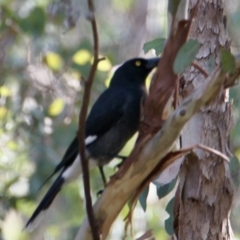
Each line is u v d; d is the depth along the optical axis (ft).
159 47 27.40
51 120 47.67
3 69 49.21
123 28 65.10
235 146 37.60
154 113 21.76
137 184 22.31
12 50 49.60
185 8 21.34
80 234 23.30
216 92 20.44
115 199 22.53
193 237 26.05
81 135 19.42
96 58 18.58
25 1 50.06
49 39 50.19
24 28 49.44
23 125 46.65
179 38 21.52
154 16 65.57
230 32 51.21
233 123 26.55
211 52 26.40
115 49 63.87
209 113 26.07
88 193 20.67
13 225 49.83
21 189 45.68
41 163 46.68
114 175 22.31
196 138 26.04
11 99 46.09
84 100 18.94
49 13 49.55
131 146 45.83
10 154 43.80
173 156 21.91
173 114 20.92
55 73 49.08
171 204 27.84
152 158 21.72
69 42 56.49
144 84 31.68
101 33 63.36
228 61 19.81
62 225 53.11
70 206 51.42
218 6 26.68
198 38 26.58
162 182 27.07
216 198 25.89
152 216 48.70
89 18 18.40
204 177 25.93
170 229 27.37
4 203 45.68
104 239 23.15
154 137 21.47
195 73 26.07
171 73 21.70
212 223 25.88
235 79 20.88
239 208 46.75
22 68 49.34
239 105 30.35
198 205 26.04
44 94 48.93
